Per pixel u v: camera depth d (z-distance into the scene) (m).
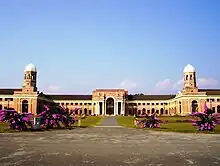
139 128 50.59
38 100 154.62
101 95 179.38
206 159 17.30
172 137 31.98
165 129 46.19
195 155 18.77
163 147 22.80
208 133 38.19
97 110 178.62
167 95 193.75
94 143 25.53
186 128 48.28
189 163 16.03
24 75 158.12
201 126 41.34
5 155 18.58
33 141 27.09
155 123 51.19
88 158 17.52
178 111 161.88
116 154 19.08
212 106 153.75
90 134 36.16
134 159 17.20
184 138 30.69
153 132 40.28
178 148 22.16
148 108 186.12
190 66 163.38
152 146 23.44
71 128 49.84
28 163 15.90
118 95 179.38
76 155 18.61
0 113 41.41
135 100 186.50
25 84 156.88
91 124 67.44
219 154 19.17
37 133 37.59
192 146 23.50
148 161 16.59
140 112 185.75
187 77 162.62
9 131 39.75
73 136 33.00
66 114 54.66
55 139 29.19
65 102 182.62
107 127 54.62
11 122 41.66
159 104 186.38
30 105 150.75
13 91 159.75
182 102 154.12
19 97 151.50
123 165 15.41
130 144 24.86
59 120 49.44
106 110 183.50
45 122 47.34
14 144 24.53
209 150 21.08
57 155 18.59
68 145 23.97
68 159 17.16
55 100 182.12
